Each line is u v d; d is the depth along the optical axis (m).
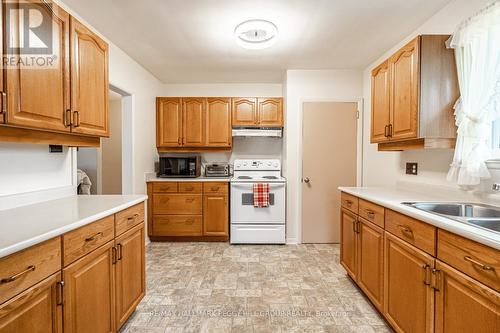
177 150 3.68
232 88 3.97
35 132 1.31
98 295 1.33
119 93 2.85
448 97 1.69
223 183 3.39
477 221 1.17
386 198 1.79
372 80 2.35
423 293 1.28
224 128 3.60
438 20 1.97
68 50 1.41
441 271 1.16
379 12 1.97
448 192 1.80
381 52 2.74
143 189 3.25
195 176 3.59
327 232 3.39
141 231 1.86
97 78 1.68
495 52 1.41
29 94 1.18
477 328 0.97
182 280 2.34
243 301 1.99
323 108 3.33
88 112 1.59
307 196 3.37
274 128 3.67
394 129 1.97
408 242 1.41
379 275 1.73
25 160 1.56
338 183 3.36
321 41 2.47
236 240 3.30
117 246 1.52
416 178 2.22
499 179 1.50
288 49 2.67
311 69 3.29
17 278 0.87
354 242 2.14
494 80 1.42
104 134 1.76
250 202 3.29
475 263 0.96
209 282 2.30
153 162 3.57
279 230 3.30
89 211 1.37
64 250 1.09
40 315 0.97
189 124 3.61
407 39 2.38
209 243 3.39
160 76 3.59
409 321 1.40
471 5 1.67
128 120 2.93
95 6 1.88
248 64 3.12
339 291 2.15
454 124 1.69
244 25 2.09
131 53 2.77
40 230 1.02
